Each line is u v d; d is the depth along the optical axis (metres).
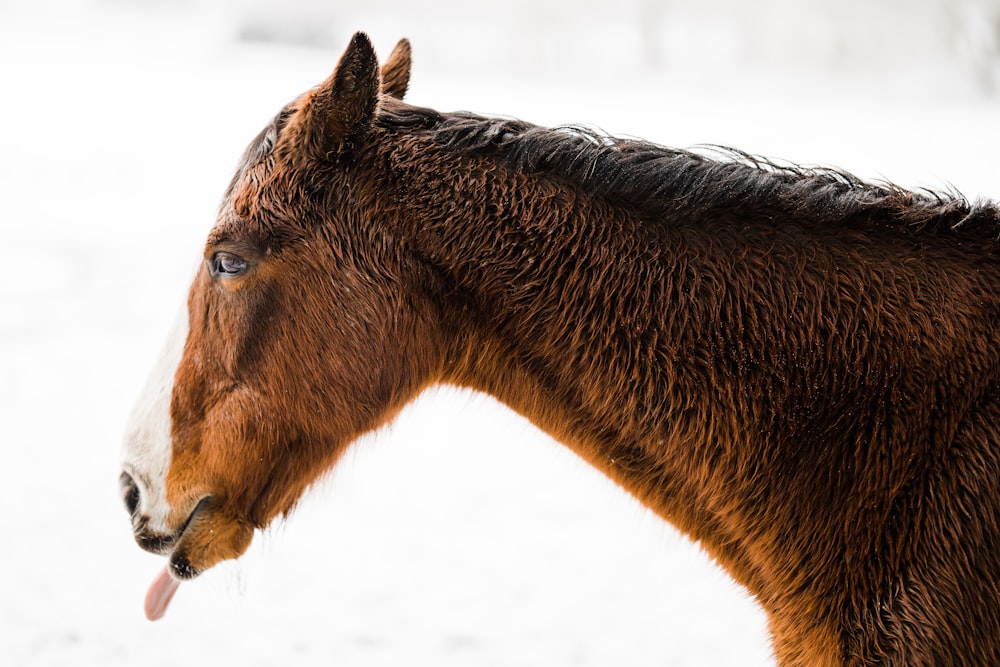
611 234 3.55
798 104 34.41
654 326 3.50
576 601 8.06
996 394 3.20
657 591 8.22
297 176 3.61
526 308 3.57
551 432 3.77
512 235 3.56
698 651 7.34
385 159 3.63
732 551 3.70
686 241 3.53
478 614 7.89
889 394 3.29
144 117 32.19
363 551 8.96
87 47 48.84
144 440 3.77
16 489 9.94
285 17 54.09
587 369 3.57
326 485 4.00
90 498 9.81
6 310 15.64
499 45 55.72
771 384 3.41
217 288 3.65
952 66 40.84
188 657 7.30
